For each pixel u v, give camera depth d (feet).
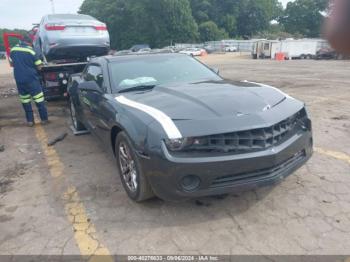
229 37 304.71
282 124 9.89
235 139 9.05
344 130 18.06
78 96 17.35
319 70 56.85
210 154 8.93
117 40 270.67
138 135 9.57
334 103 25.55
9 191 12.41
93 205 11.00
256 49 127.34
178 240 8.92
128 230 9.48
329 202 10.43
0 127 22.48
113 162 14.89
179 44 245.04
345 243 8.45
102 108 12.64
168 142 8.90
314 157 14.17
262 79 44.37
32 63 21.40
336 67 62.95
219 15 306.14
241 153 9.04
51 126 22.21
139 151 9.50
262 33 293.84
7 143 18.62
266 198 10.84
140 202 10.93
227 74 54.95
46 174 13.85
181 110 9.80
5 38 30.68
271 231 9.11
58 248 8.82
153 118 9.54
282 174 9.73
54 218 10.31
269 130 9.37
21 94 21.63
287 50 117.29
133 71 14.07
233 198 10.93
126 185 11.15
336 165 13.25
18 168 14.74
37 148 17.49
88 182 12.84
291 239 8.71
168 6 247.29
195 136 8.86
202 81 13.55
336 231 8.95
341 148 15.21
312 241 8.59
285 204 10.44
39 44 30.68
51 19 28.45
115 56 15.58
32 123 22.43
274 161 9.27
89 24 29.32
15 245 9.04
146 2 249.96
